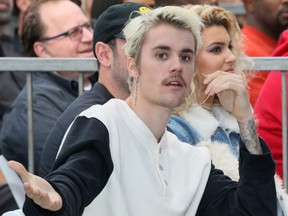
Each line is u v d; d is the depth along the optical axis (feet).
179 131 30.73
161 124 24.81
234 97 25.31
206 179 25.49
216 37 32.50
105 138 23.94
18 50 53.88
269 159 24.57
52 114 37.22
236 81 25.23
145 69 24.26
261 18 47.73
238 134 32.50
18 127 37.42
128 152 24.32
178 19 24.30
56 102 37.60
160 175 24.62
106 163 23.75
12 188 37.55
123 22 30.50
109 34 30.58
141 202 24.17
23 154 37.35
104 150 23.75
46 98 37.58
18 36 55.01
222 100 25.45
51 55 42.04
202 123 31.45
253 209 24.49
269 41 47.75
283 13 47.37
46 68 35.17
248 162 24.54
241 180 24.73
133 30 24.50
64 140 24.06
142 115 24.68
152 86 24.20
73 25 41.68
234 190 25.18
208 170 25.63
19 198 37.52
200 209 25.45
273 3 47.37
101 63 30.89
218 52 32.60
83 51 41.83
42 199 20.81
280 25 47.42
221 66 32.55
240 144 24.99
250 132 24.95
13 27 56.59
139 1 37.96
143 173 24.34
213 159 29.43
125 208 23.81
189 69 24.36
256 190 24.48
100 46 30.89
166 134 25.35
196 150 25.91
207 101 32.32
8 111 38.52
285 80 35.32
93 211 23.61
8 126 37.83
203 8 32.76
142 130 24.58
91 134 23.77
